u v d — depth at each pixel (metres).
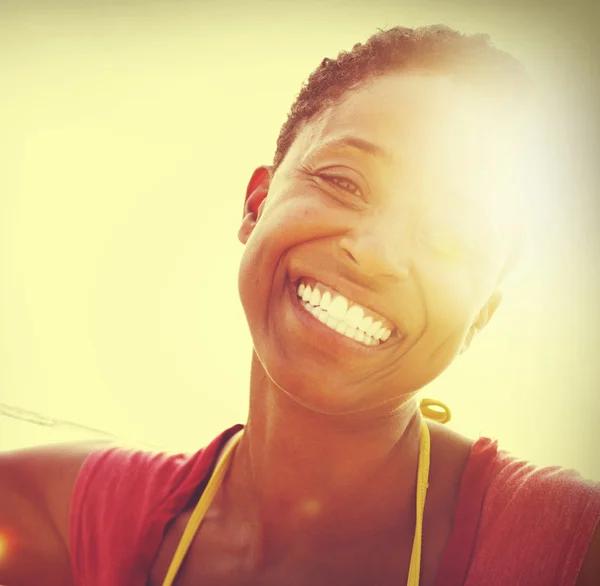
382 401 0.45
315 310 0.45
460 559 0.47
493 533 0.47
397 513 0.50
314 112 0.51
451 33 0.49
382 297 0.43
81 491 0.56
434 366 0.45
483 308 0.52
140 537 0.52
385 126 0.45
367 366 0.44
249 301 0.47
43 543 0.56
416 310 0.44
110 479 0.56
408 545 0.49
